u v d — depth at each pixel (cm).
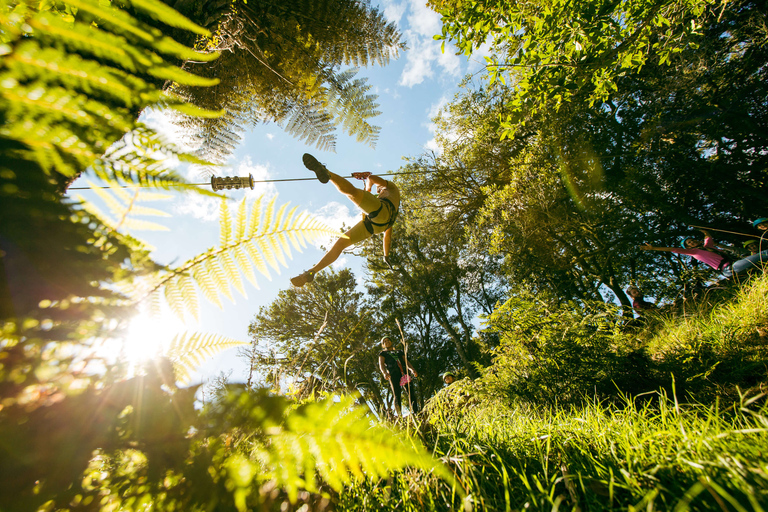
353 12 342
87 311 63
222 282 91
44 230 57
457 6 453
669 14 436
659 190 969
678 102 930
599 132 1021
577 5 398
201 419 63
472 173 1322
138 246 71
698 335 294
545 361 296
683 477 100
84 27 47
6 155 51
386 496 117
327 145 411
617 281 1135
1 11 46
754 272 412
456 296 1948
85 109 51
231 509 60
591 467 120
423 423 183
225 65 372
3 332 56
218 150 396
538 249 1041
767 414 137
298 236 102
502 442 154
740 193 928
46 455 56
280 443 66
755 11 776
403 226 1636
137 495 58
